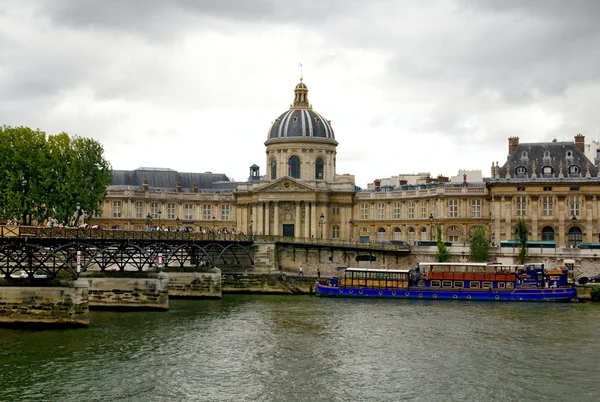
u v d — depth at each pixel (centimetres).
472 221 9450
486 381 3831
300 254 8619
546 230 8850
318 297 7406
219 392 3575
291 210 10344
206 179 11781
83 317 4981
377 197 10400
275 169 10894
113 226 10681
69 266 5241
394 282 7350
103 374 3825
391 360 4256
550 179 8781
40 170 7362
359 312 6122
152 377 3800
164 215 10975
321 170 10831
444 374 3962
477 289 7181
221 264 8300
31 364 3978
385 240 10294
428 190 9856
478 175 10581
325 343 4709
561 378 3900
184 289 7075
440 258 8400
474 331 5169
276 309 6284
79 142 7988
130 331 4962
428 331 5162
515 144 9369
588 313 6091
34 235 4731
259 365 4100
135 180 11319
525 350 4541
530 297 7031
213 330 5100
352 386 3712
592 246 8169
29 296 4934
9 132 7519
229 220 11106
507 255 8231
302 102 11212
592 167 8831
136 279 6000
